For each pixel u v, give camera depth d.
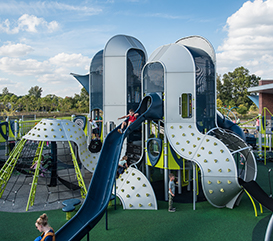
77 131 12.43
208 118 11.05
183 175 11.40
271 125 21.02
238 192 9.43
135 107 15.09
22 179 14.09
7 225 8.40
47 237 5.01
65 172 15.66
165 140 10.50
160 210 9.59
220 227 8.16
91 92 17.88
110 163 8.64
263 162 17.97
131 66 14.95
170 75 10.62
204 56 11.23
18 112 67.38
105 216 8.81
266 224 8.37
